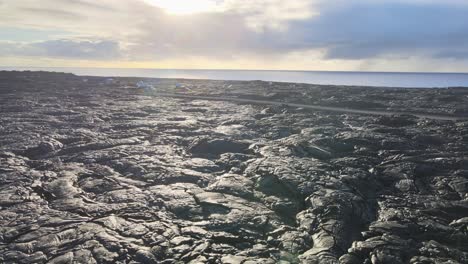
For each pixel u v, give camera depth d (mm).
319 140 15805
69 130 19156
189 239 7758
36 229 8195
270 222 8633
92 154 14602
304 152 14133
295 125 19641
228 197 10125
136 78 65438
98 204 9703
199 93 38688
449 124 18531
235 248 7492
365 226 8586
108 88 44781
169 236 7910
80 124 20938
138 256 7074
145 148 15648
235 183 11125
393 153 13891
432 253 7156
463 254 7078
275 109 25203
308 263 6816
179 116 23688
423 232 8039
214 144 15539
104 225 8383
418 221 8516
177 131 19031
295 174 11445
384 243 7465
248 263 6812
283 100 30750
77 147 15789
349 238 7910
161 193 10469
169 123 21094
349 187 10555
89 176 12094
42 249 7348
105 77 65562
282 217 9047
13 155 14352
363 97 30328
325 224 8359
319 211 9023
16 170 12539
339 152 14617
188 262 6898
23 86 43750
